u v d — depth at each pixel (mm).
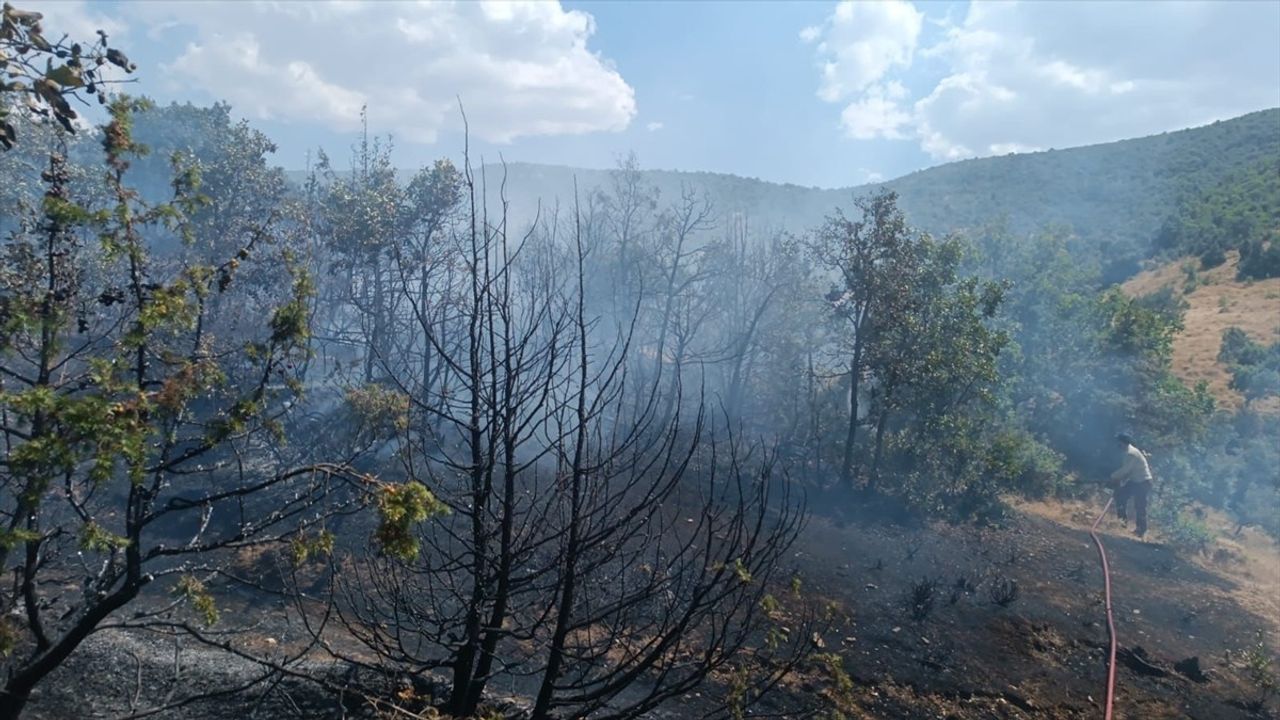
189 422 4180
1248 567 13320
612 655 6824
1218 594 11703
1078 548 12984
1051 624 9961
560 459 4516
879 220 13859
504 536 4480
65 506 7695
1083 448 18984
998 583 10945
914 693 7980
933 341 13859
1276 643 10195
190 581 4445
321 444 10562
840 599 9719
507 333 4324
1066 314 20453
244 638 6910
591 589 5469
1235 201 50000
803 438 16312
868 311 14172
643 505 4453
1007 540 12867
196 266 4328
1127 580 11789
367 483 4168
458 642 4645
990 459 13859
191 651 6570
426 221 13695
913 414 14891
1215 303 36469
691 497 10992
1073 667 9055
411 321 11914
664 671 4598
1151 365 19781
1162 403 18781
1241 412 22625
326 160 17750
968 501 13773
